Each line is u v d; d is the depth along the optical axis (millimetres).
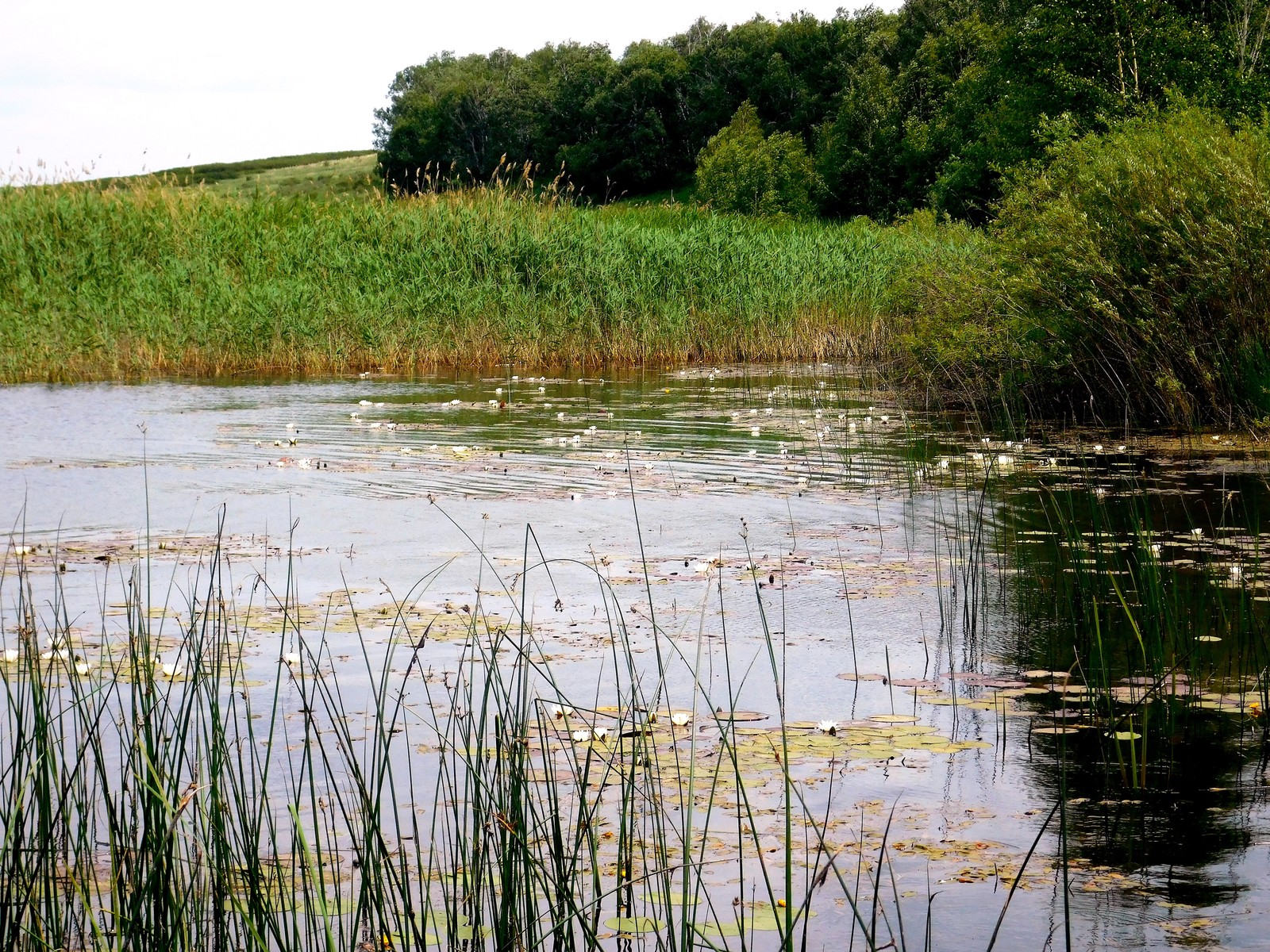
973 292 15258
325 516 9148
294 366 21266
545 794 4312
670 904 3205
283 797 4305
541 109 83812
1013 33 29750
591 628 6379
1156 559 6918
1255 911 3451
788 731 4934
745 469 11250
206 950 3342
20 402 16594
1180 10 26938
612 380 19953
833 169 62406
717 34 90500
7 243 22094
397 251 23594
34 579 7215
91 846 3908
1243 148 13062
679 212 29703
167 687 5395
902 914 3490
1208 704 5156
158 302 21297
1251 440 11898
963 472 10914
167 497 9875
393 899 3326
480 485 10430
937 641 6141
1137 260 13133
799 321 23953
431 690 5398
